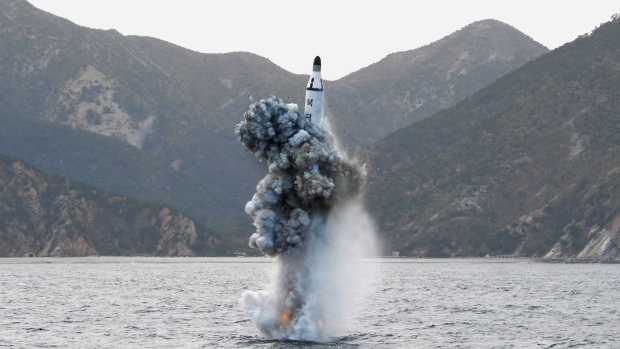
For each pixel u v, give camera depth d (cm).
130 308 16350
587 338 12631
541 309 16875
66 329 13088
